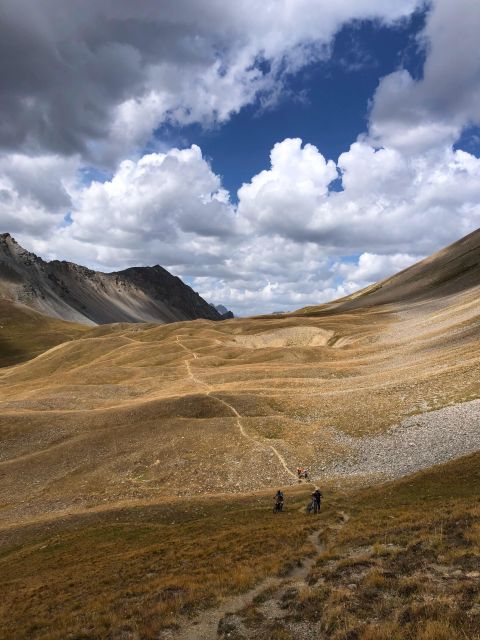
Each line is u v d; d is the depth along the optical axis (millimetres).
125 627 19016
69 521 47719
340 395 75812
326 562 22656
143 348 159375
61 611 23016
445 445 47719
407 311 176875
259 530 32406
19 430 76688
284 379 94500
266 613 18391
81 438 70812
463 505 27156
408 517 27281
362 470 49906
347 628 15242
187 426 70250
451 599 15359
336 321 172500
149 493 54250
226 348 145125
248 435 65125
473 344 84125
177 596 21500
